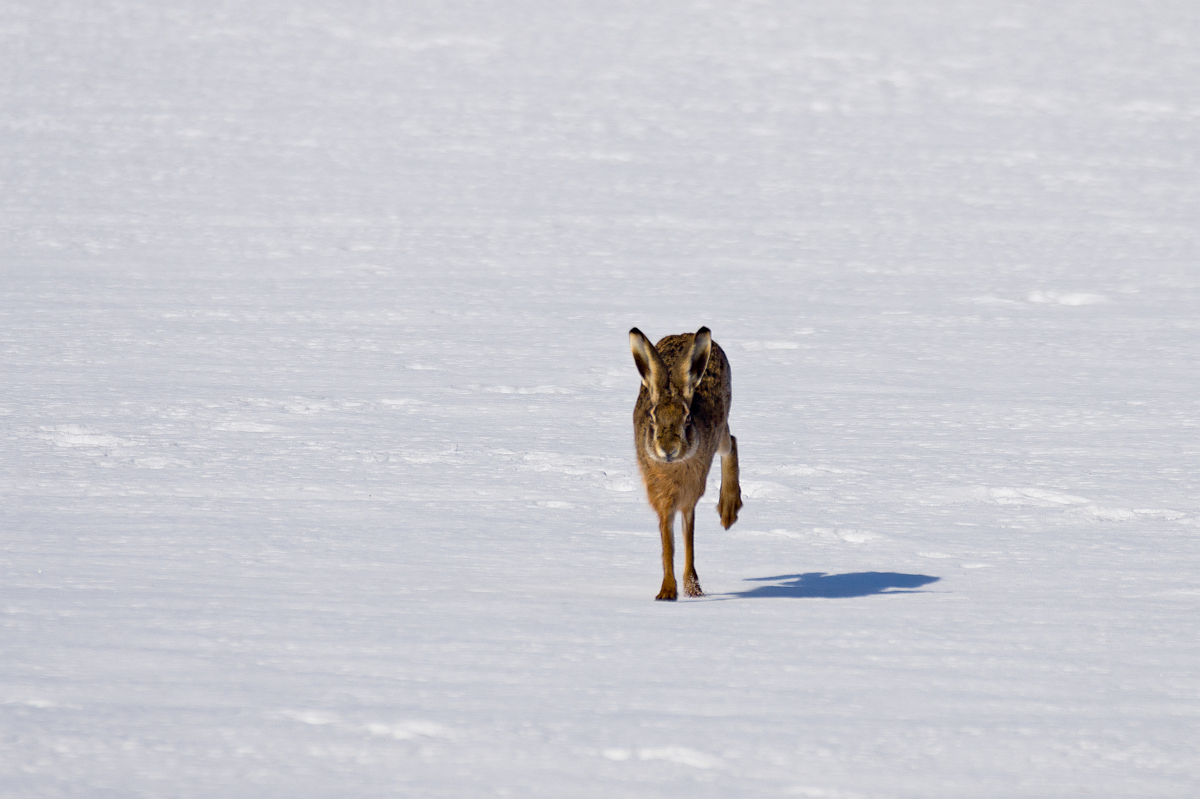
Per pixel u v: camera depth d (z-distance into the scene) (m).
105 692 12.88
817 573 20.56
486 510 24.77
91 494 25.38
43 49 153.88
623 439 32.06
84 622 15.66
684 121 136.50
